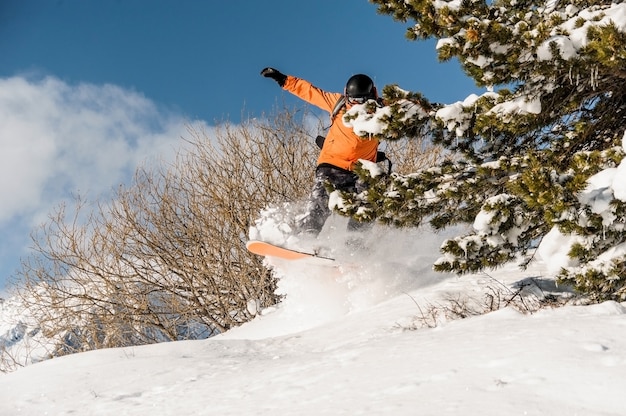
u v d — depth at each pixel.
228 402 3.43
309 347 5.38
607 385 2.28
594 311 3.60
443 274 7.24
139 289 14.62
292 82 6.77
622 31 3.77
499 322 3.79
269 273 14.59
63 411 4.22
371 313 6.11
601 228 3.80
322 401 2.89
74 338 14.52
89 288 14.62
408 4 4.55
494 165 4.78
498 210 4.36
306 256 7.28
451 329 3.94
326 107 6.78
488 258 4.49
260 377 3.91
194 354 5.62
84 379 5.02
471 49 4.08
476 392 2.47
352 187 6.84
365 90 6.55
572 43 3.98
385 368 3.20
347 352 3.98
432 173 5.00
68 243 14.50
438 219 5.03
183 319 14.73
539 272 6.38
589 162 4.12
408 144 14.58
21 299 14.64
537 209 4.21
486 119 4.40
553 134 5.09
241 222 14.78
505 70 4.19
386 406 2.54
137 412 3.78
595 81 4.30
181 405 3.68
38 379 5.24
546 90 4.33
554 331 3.13
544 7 5.01
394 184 4.98
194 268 14.73
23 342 14.19
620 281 3.93
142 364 5.25
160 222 14.71
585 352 2.70
